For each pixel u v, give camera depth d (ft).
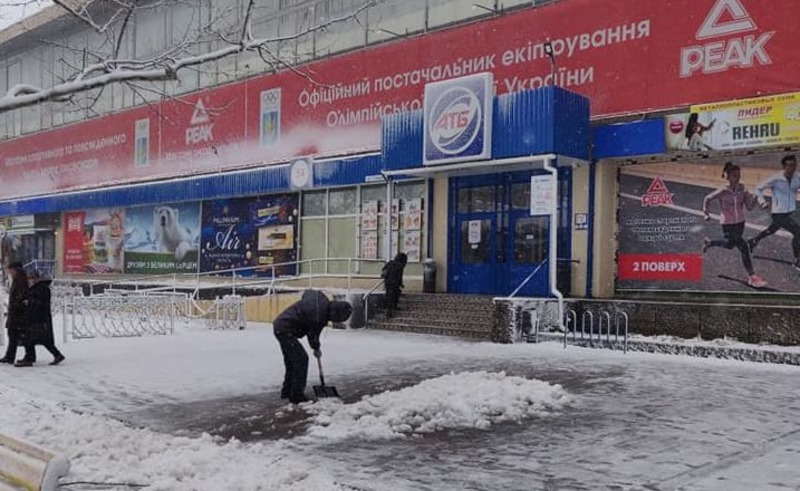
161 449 21.29
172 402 29.01
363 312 58.65
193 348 46.19
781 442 22.34
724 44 48.26
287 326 28.68
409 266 65.77
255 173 79.82
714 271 48.98
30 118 119.75
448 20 65.10
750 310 42.19
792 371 36.22
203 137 88.53
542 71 57.52
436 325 55.01
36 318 38.29
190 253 89.97
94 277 104.32
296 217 77.36
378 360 40.06
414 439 22.89
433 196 64.39
